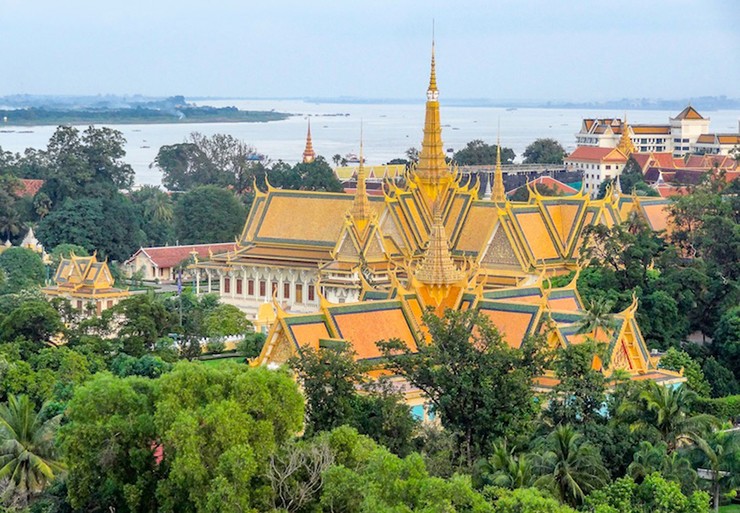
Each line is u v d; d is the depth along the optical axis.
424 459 145.25
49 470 154.75
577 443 146.38
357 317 185.75
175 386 148.38
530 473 141.50
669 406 156.25
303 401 151.75
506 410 158.75
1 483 153.25
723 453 156.12
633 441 152.62
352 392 160.62
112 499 147.88
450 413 160.12
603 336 183.75
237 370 153.00
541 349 165.88
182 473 139.75
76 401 150.38
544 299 185.50
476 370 160.12
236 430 142.75
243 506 138.00
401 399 162.88
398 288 195.38
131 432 147.62
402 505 126.81
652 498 141.88
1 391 193.38
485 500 131.38
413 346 187.50
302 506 142.25
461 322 165.88
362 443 145.50
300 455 143.12
